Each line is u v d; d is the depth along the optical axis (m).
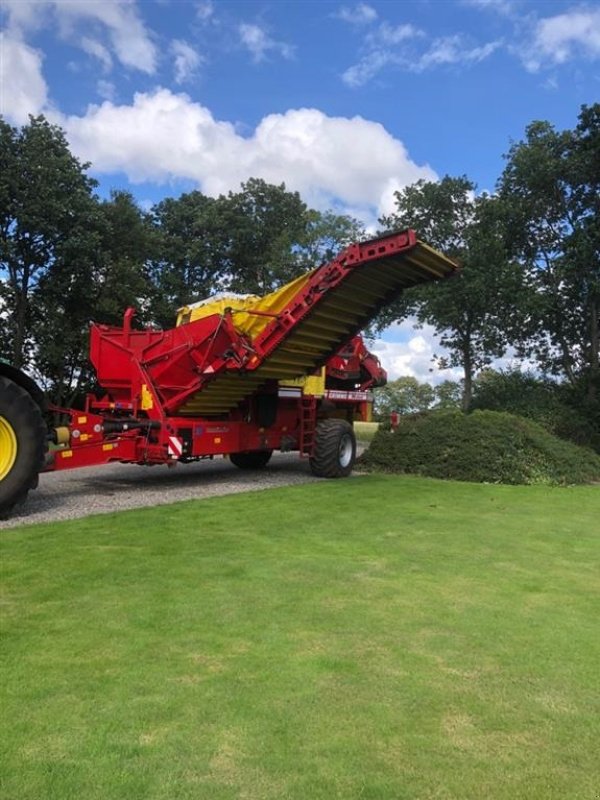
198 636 4.16
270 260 32.78
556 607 4.93
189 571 5.54
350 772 2.77
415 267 10.11
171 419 10.17
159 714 3.19
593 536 7.52
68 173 21.62
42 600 4.76
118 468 12.88
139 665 3.72
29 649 3.90
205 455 10.59
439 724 3.18
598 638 4.31
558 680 3.68
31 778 2.68
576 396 21.27
